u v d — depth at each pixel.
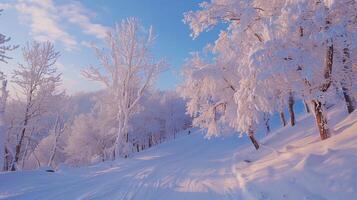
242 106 10.78
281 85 10.29
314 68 9.77
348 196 5.40
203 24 12.41
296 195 6.22
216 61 16.05
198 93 16.42
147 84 22.58
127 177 11.24
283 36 9.18
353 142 8.09
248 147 21.16
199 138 40.31
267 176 8.29
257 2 11.11
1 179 10.59
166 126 63.41
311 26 8.99
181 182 9.84
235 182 9.04
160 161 17.67
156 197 7.52
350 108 14.91
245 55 11.07
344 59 11.03
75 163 38.41
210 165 14.84
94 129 37.81
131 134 41.34
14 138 22.47
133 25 22.17
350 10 8.66
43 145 38.53
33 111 22.17
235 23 12.38
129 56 21.97
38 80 22.22
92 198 7.50
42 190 8.69
